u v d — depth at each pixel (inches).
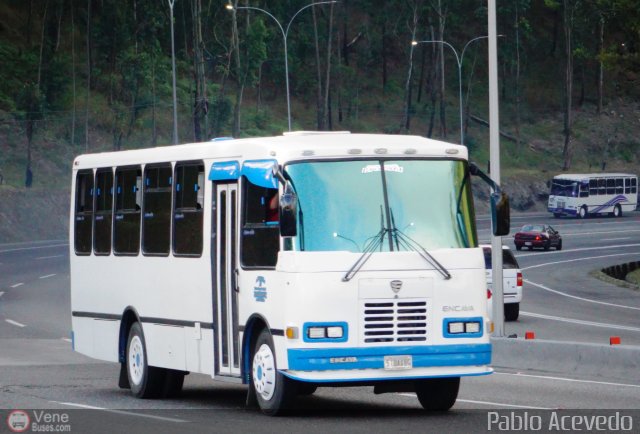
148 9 7263.8
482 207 7559.1
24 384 1385.3
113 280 1342.3
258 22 7524.6
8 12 7509.8
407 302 1019.3
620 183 7475.4
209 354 1144.8
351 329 1005.8
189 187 1193.4
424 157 1056.2
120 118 6815.9
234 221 1109.1
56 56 7135.8
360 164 1041.5
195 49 6240.2
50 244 5049.2
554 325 2377.0
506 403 1138.0
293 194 986.1
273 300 1031.6
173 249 1215.6
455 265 1034.7
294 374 997.2
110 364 1675.7
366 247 1020.5
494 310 1647.4
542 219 7239.2
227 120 7170.3
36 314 2549.2
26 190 5610.2
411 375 1010.7
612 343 1443.2
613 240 5782.5
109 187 1364.4
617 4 4158.5
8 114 6446.9
